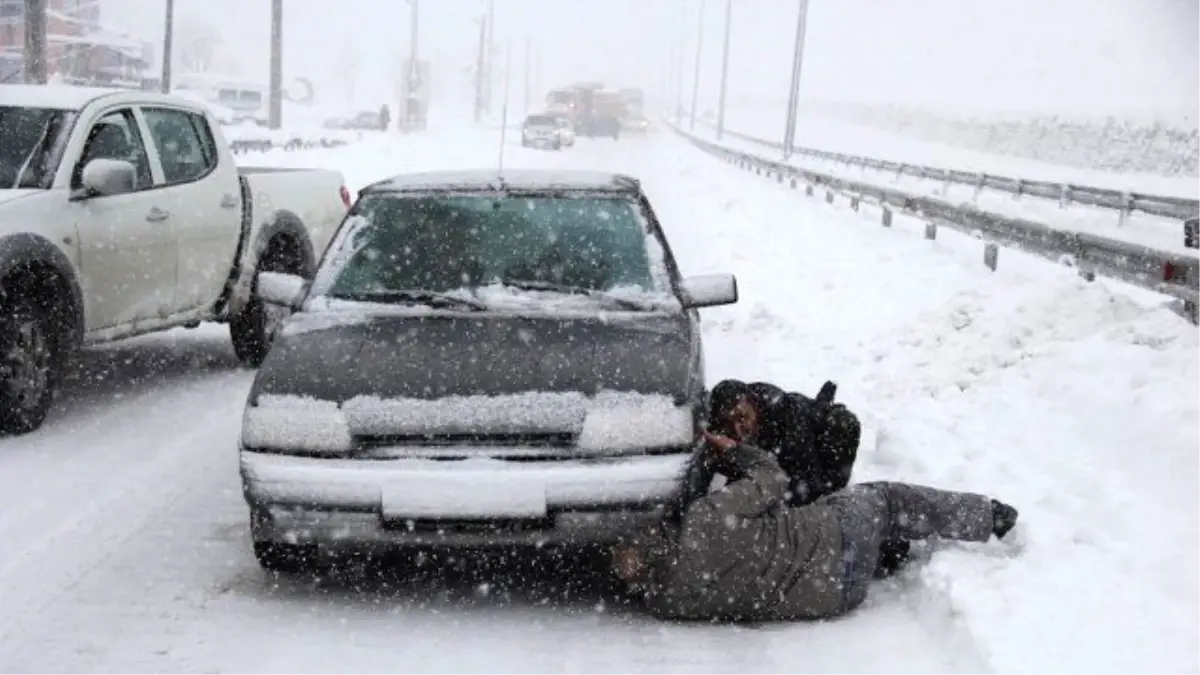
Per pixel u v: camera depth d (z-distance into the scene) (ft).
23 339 23.22
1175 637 13.61
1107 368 25.41
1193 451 19.57
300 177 33.19
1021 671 12.92
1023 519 17.81
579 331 16.79
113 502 19.67
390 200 19.89
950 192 91.50
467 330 16.79
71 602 15.58
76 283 23.63
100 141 25.36
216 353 33.01
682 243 58.49
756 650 14.47
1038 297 32.35
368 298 18.04
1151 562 15.79
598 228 19.27
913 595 15.98
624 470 14.44
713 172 126.41
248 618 15.21
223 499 19.98
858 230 61.72
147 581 16.38
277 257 31.91
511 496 14.23
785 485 15.19
